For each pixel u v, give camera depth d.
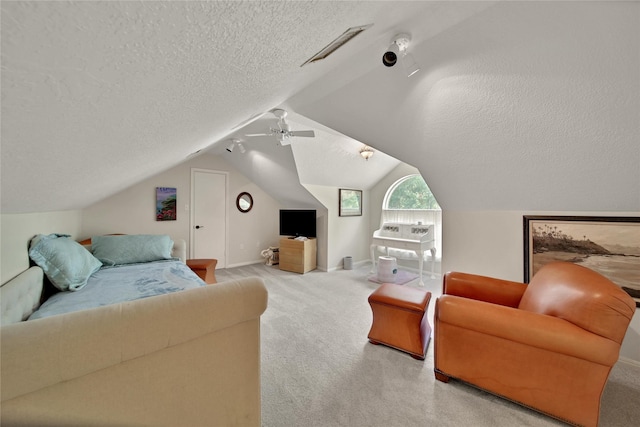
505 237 2.53
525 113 1.72
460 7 1.25
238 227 5.26
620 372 1.88
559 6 1.21
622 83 1.38
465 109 1.86
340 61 1.53
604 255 2.07
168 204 4.36
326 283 4.08
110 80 0.51
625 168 1.75
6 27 0.30
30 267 1.79
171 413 0.92
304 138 3.52
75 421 0.76
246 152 4.39
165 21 0.40
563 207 2.22
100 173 1.49
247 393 1.09
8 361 0.65
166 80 0.63
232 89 0.96
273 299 3.37
